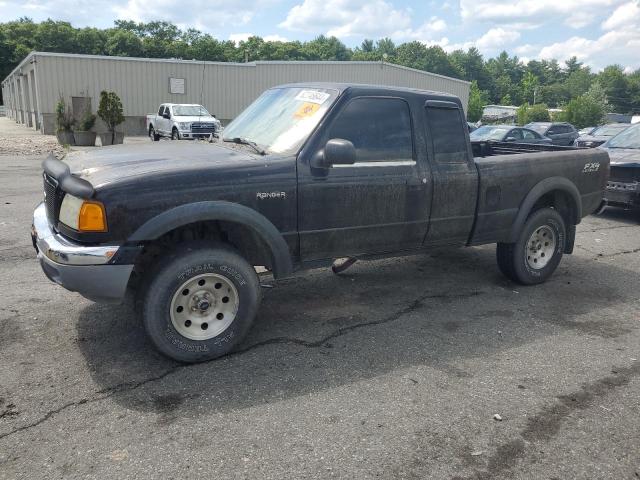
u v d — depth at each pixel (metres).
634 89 157.12
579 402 3.51
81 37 91.81
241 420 3.19
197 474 2.72
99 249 3.42
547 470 2.85
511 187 5.30
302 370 3.81
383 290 5.54
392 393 3.55
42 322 4.43
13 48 81.12
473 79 176.12
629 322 4.92
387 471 2.79
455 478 2.76
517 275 5.69
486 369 3.92
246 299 3.92
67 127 20.80
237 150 4.32
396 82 36.44
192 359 3.81
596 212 6.47
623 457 2.98
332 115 4.23
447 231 4.98
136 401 3.35
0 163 14.92
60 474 2.70
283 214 4.02
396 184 4.52
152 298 3.61
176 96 31.34
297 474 2.74
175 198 3.59
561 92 166.38
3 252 6.31
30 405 3.27
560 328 4.73
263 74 33.16
